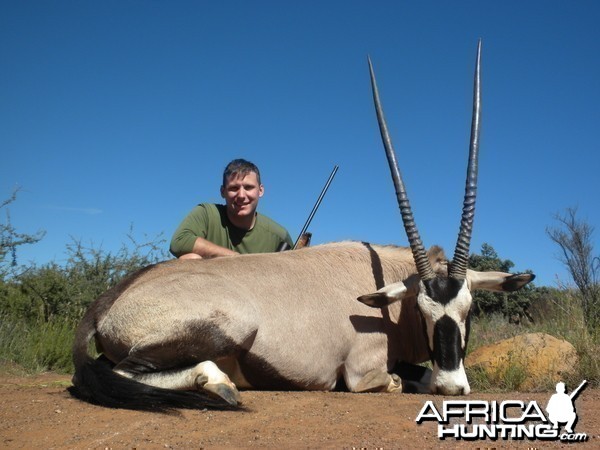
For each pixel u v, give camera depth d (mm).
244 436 1413
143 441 1368
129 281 2010
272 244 2699
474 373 2363
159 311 1859
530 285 5102
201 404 1684
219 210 2633
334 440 1380
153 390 1688
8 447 1346
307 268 2168
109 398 1706
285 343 2000
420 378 2191
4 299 3383
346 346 2115
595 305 3420
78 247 3738
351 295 2176
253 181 2564
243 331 1921
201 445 1337
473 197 2098
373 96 2328
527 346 2502
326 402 1779
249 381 2000
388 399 1852
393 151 2227
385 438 1400
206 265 2055
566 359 2379
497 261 5367
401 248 2418
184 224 2527
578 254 4316
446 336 1963
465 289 2012
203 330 1867
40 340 2912
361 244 2375
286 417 1592
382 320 2193
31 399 1820
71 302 3473
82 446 1335
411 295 2111
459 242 2047
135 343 1854
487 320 4391
